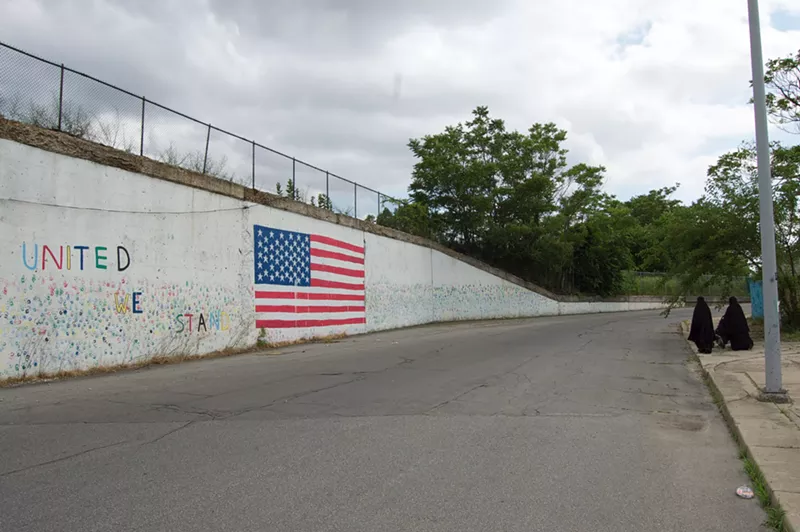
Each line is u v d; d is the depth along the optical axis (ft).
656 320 100.37
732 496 16.80
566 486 17.33
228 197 55.06
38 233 38.06
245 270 56.95
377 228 83.61
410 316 91.91
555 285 141.69
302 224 66.18
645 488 17.34
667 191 222.07
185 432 22.98
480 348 55.16
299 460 19.42
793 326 62.39
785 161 59.36
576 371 40.29
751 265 62.85
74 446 20.93
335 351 54.44
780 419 24.56
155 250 46.85
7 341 35.96
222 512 14.99
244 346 56.29
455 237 117.91
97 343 41.55
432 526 14.33
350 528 14.14
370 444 21.43
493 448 21.09
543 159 125.39
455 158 116.37
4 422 24.68
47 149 38.83
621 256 156.66
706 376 37.83
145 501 15.70
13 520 14.39
